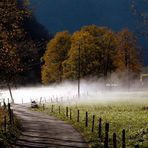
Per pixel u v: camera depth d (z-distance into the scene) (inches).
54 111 2426.2
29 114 2249.0
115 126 1530.5
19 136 1243.8
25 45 1231.5
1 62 1056.8
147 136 1176.2
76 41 3752.5
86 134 1322.6
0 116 1300.4
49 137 1254.9
